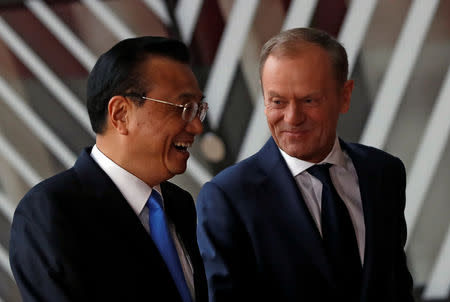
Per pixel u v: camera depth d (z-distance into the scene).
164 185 2.46
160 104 2.14
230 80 6.08
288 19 5.93
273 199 2.71
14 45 6.18
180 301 2.17
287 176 2.73
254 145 6.11
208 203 2.74
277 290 2.67
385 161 2.95
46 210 2.04
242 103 6.09
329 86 2.57
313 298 2.64
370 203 2.80
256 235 2.66
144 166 2.21
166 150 2.20
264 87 2.61
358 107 5.86
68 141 6.30
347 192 2.84
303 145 2.63
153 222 2.25
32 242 2.01
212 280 2.65
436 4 5.65
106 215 2.12
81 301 2.00
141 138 2.17
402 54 5.75
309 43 2.54
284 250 2.65
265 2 5.93
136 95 2.13
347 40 5.83
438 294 5.87
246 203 2.69
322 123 2.60
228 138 6.13
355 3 5.78
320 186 2.77
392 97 5.80
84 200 2.12
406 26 5.72
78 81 6.21
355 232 2.79
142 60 2.14
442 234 5.85
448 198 5.82
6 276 6.48
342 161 2.86
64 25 6.14
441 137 5.77
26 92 6.25
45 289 1.98
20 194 6.40
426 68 5.74
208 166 6.20
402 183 2.99
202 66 6.11
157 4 6.06
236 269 2.66
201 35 6.06
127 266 2.10
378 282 2.74
